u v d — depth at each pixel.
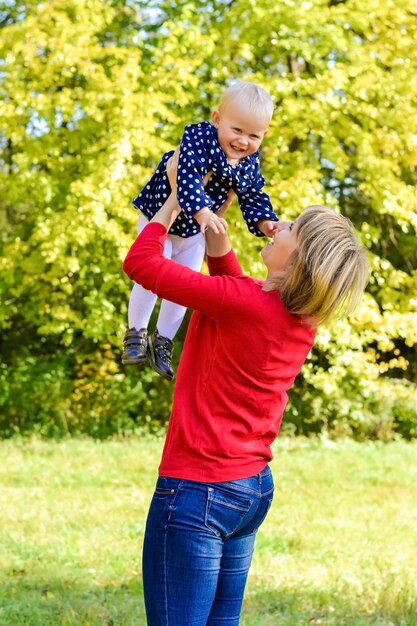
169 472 2.54
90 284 11.67
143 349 3.13
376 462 11.12
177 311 3.22
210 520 2.49
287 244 2.60
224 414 2.55
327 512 8.26
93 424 12.63
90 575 5.71
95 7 11.16
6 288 12.02
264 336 2.54
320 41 11.08
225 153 2.94
